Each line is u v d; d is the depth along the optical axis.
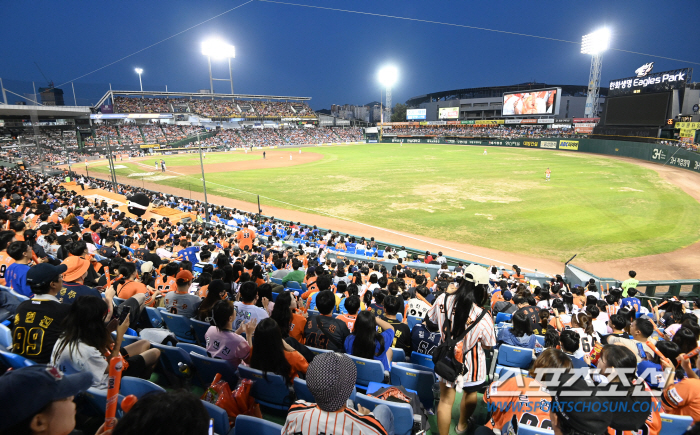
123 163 65.12
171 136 89.38
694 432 3.33
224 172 53.88
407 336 6.44
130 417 1.85
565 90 128.88
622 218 27.05
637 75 57.53
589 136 68.12
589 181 40.66
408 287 11.98
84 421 3.94
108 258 10.95
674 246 21.83
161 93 97.44
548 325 8.27
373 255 18.81
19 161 54.84
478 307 3.99
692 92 49.34
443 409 4.21
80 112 68.31
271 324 4.16
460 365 4.03
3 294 5.80
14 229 9.70
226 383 4.29
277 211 32.00
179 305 6.74
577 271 16.36
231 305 4.84
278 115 117.19
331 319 5.61
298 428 2.80
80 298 3.86
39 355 4.25
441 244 23.08
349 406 3.60
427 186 40.53
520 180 42.44
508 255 21.09
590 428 3.07
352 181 44.94
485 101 122.25
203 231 19.72
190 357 4.97
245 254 14.84
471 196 35.12
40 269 4.35
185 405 1.91
